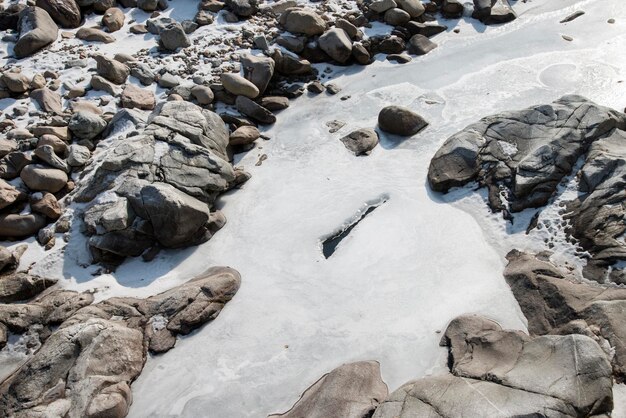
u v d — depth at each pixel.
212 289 7.24
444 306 6.91
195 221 7.99
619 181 7.32
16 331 6.97
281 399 6.24
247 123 9.97
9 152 8.62
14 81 9.62
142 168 8.25
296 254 7.89
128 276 7.77
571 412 5.05
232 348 6.80
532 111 8.74
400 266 7.49
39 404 6.02
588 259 7.04
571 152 8.04
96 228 7.77
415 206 8.34
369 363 6.35
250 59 10.59
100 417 5.97
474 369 5.87
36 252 7.89
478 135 8.70
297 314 7.09
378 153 9.48
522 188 7.82
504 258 7.41
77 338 6.45
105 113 9.72
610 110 8.56
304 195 8.82
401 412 5.39
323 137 9.92
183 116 9.03
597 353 5.48
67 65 10.48
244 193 8.99
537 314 6.55
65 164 8.61
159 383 6.50
